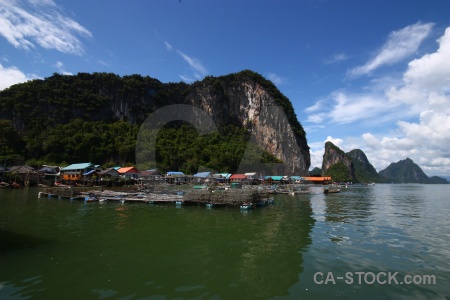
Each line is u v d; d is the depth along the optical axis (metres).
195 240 12.45
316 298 6.69
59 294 6.78
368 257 9.88
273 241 12.24
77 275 8.05
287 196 39.06
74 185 49.25
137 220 17.69
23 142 72.69
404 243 11.87
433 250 10.80
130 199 27.67
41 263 9.10
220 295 6.81
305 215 20.12
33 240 12.29
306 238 12.80
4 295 6.68
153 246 11.39
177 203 25.17
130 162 73.19
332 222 17.20
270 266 8.95
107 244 11.68
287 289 7.20
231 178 58.31
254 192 25.31
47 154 70.81
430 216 20.22
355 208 25.30
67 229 14.73
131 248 11.08
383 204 29.91
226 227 15.48
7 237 12.84
